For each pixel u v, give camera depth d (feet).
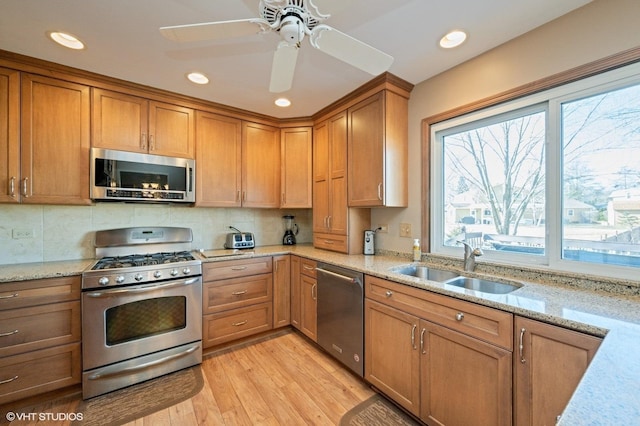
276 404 5.75
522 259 5.67
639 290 4.18
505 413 3.91
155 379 6.58
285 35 3.96
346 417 5.40
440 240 7.23
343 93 8.04
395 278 5.56
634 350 2.56
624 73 4.33
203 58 6.20
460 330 4.46
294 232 11.60
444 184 7.22
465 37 5.48
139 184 7.41
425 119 7.25
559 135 5.09
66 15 4.80
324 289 7.62
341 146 8.58
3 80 6.01
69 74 6.64
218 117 8.87
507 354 3.89
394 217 8.13
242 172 9.32
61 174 6.57
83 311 5.87
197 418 5.34
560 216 5.12
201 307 7.39
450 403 4.60
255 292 8.52
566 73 4.88
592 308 3.74
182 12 4.76
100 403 5.74
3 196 6.00
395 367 5.56
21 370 5.41
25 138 6.22
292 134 10.08
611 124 4.56
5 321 5.29
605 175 4.63
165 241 8.54
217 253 8.58
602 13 4.50
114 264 6.70
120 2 4.51
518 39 5.49
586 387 1.97
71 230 7.43
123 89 7.29
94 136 6.93
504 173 6.01
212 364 7.28
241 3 4.57
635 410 1.68
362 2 4.47
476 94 6.19
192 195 8.27
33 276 5.50
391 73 6.89
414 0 4.45
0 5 4.53
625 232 4.44
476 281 5.86
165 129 7.91
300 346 8.30
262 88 7.66
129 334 6.36
